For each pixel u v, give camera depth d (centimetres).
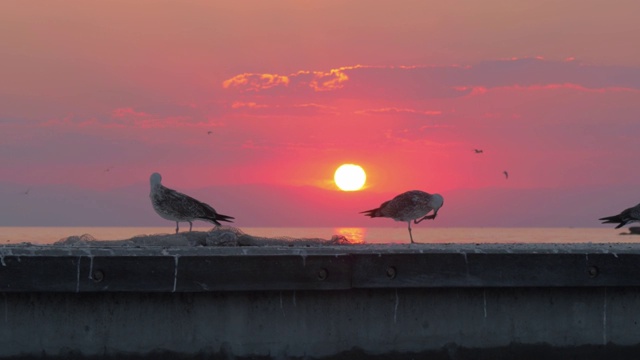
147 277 1313
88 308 1332
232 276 1330
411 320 1402
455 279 1388
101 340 1332
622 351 1456
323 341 1378
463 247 1473
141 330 1339
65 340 1326
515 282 1404
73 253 1323
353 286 1363
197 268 1323
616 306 1460
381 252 1377
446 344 1409
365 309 1392
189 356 1348
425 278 1382
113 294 1334
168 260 1317
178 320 1347
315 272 1352
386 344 1395
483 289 1423
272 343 1366
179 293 1347
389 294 1398
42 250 1324
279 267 1344
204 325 1352
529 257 1409
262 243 1847
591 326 1451
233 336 1356
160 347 1342
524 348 1430
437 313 1409
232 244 1756
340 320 1384
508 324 1428
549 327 1438
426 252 1386
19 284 1291
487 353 1422
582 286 1427
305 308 1376
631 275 1428
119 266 1309
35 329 1321
